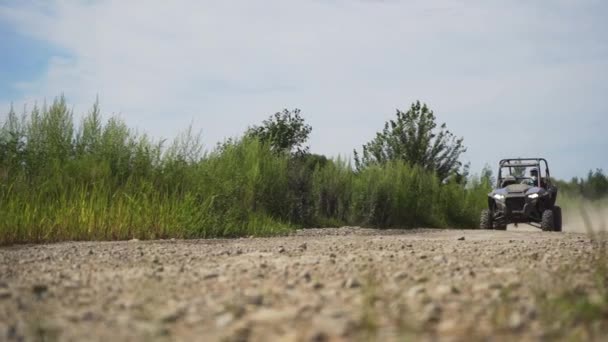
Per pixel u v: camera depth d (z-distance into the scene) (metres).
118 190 12.91
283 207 17.77
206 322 3.48
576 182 29.36
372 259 6.69
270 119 23.62
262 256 7.26
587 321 3.29
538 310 3.53
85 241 10.65
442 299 3.99
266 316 3.52
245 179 16.52
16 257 7.35
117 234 11.36
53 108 13.97
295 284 4.80
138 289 4.73
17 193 11.98
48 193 12.50
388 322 3.31
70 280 5.25
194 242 10.54
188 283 4.98
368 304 3.77
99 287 4.84
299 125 23.66
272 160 18.14
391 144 26.97
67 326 3.41
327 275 5.34
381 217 20.09
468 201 23.81
